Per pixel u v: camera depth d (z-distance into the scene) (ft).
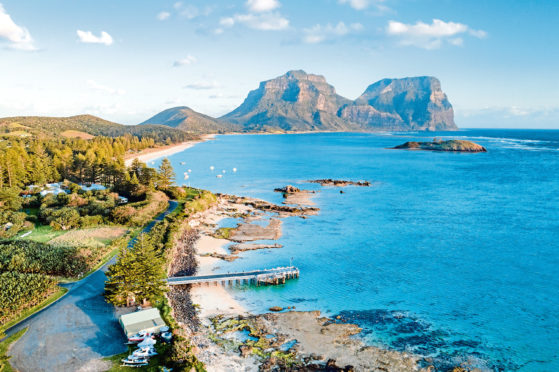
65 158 625.82
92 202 416.05
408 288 246.06
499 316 211.61
